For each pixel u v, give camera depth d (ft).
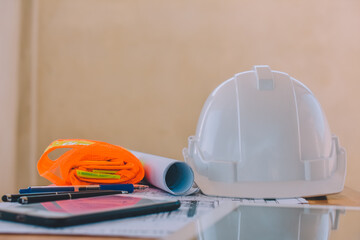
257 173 2.47
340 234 1.34
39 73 7.23
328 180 2.55
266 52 7.03
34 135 7.19
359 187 6.89
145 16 7.17
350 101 6.93
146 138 7.16
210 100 2.70
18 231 1.48
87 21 7.23
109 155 2.72
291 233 1.36
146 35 7.17
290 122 2.51
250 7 7.05
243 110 2.53
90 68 7.22
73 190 2.41
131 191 2.58
